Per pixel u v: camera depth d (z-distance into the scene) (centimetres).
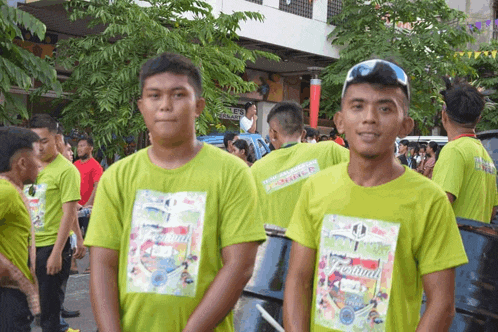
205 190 197
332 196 203
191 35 1074
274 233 313
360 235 197
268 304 295
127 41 988
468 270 308
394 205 195
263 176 394
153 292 193
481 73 1958
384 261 194
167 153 201
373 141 193
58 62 1038
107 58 1004
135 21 998
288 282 209
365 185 200
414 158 1497
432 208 194
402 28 1636
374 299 193
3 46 769
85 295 632
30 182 337
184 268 193
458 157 361
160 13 1045
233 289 192
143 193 199
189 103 197
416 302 200
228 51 1092
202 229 195
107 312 194
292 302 205
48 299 439
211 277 196
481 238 311
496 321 297
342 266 198
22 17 736
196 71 203
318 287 202
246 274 196
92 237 201
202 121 1030
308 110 1903
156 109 196
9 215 317
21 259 326
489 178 377
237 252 196
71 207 436
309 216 209
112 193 203
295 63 1694
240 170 203
